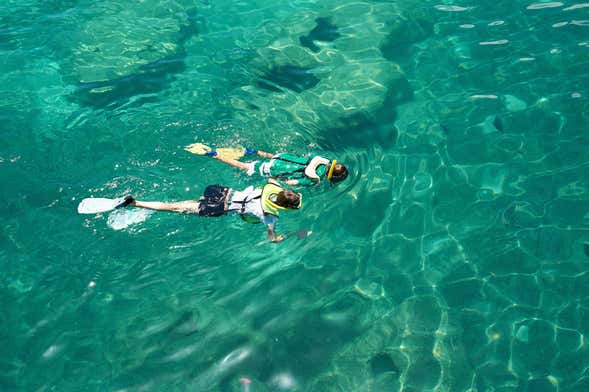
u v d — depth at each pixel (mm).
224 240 5535
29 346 4527
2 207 5633
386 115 7117
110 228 5512
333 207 5926
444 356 4531
